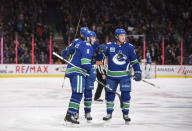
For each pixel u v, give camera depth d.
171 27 40.50
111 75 10.88
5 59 34.47
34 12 39.25
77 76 10.56
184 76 36.69
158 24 40.66
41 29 37.31
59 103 16.02
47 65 35.38
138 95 19.62
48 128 10.32
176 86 25.69
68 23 38.81
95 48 11.05
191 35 39.34
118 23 39.25
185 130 10.10
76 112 10.73
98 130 10.04
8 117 12.20
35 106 14.99
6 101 16.69
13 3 39.81
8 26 37.34
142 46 37.22
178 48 37.91
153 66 35.62
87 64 10.53
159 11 42.62
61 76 35.72
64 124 10.96
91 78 11.03
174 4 43.41
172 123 11.19
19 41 35.88
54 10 41.66
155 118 12.12
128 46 10.82
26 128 10.32
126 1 42.28
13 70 34.47
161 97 18.72
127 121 10.96
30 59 35.19
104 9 41.16
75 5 41.28
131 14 40.75
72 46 10.80
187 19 41.78
